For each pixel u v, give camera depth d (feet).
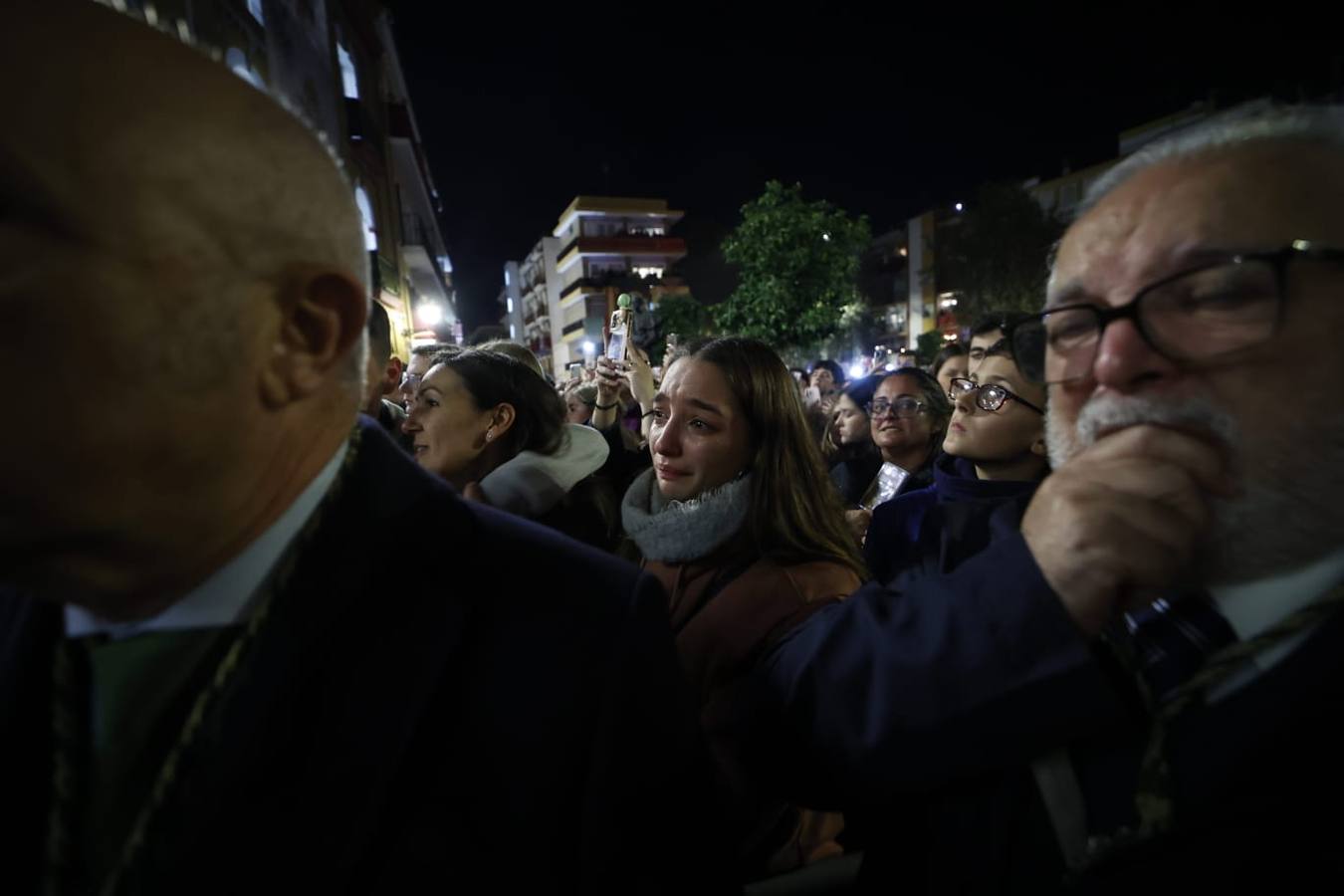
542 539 2.11
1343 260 1.58
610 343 9.77
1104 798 1.83
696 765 2.24
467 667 1.81
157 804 1.51
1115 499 1.71
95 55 1.22
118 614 1.61
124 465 1.29
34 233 1.16
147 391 1.26
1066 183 96.32
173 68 1.31
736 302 45.50
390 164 39.75
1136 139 84.28
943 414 8.36
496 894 1.73
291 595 1.62
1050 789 1.89
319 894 1.54
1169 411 1.72
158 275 1.23
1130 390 1.79
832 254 43.39
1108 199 1.96
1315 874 1.43
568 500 6.42
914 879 2.31
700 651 3.80
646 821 2.03
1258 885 1.49
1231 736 1.58
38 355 1.18
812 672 2.32
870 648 2.20
